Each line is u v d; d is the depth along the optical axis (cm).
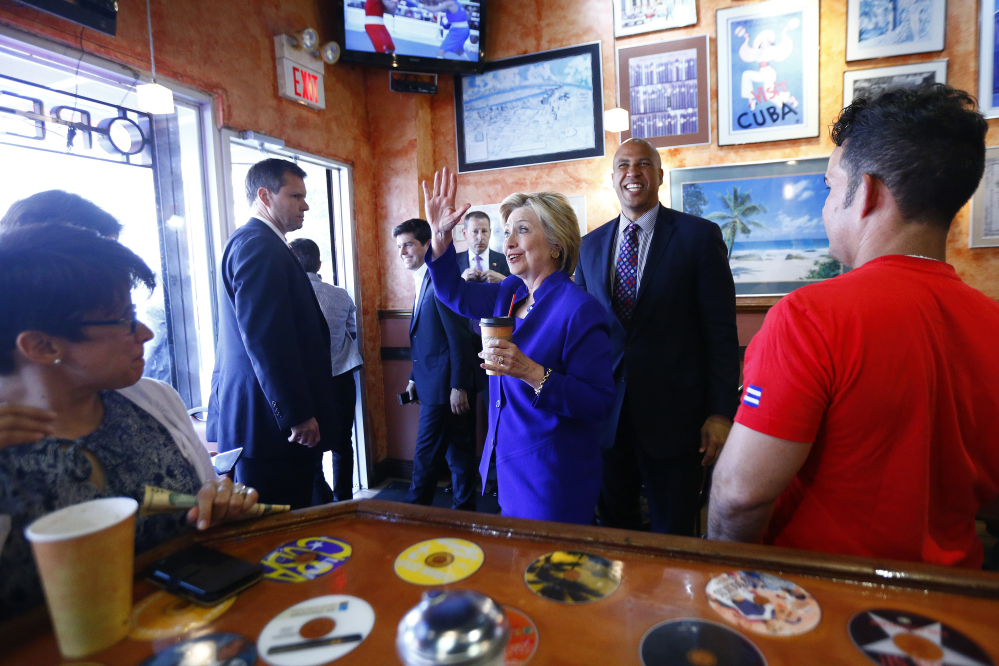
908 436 72
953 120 73
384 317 369
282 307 177
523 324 143
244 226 190
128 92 224
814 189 295
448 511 83
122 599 56
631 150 196
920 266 76
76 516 57
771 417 77
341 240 350
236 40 265
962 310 73
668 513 190
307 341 191
